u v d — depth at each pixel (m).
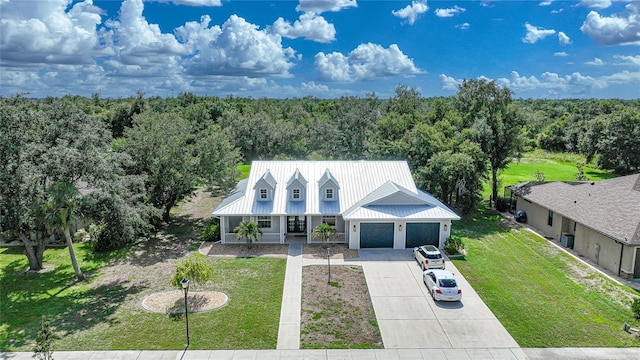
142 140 35.41
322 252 31.34
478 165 41.91
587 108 119.94
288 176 36.84
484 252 31.61
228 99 143.25
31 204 24.52
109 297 24.14
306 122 94.69
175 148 35.38
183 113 97.62
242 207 33.41
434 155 42.00
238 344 19.19
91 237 31.59
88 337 19.80
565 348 18.92
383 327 20.70
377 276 26.86
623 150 66.06
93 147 25.38
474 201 41.69
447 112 59.06
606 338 19.75
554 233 34.84
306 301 23.41
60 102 29.39
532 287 25.36
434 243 32.28
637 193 30.11
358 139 72.31
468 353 18.56
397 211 32.06
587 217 30.11
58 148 24.00
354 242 32.03
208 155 38.22
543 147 96.00
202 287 25.27
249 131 77.00
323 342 19.38
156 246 33.06
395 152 46.47
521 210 40.75
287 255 30.73
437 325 20.91
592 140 74.19
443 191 43.25
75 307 22.94
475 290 24.89
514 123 44.44
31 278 27.02
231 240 33.62
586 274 27.36
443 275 23.84
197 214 43.22
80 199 24.97
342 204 34.06
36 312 22.45
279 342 19.36
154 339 19.59
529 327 20.73
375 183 36.47
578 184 37.38
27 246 27.64
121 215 26.00
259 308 22.61
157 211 31.64
